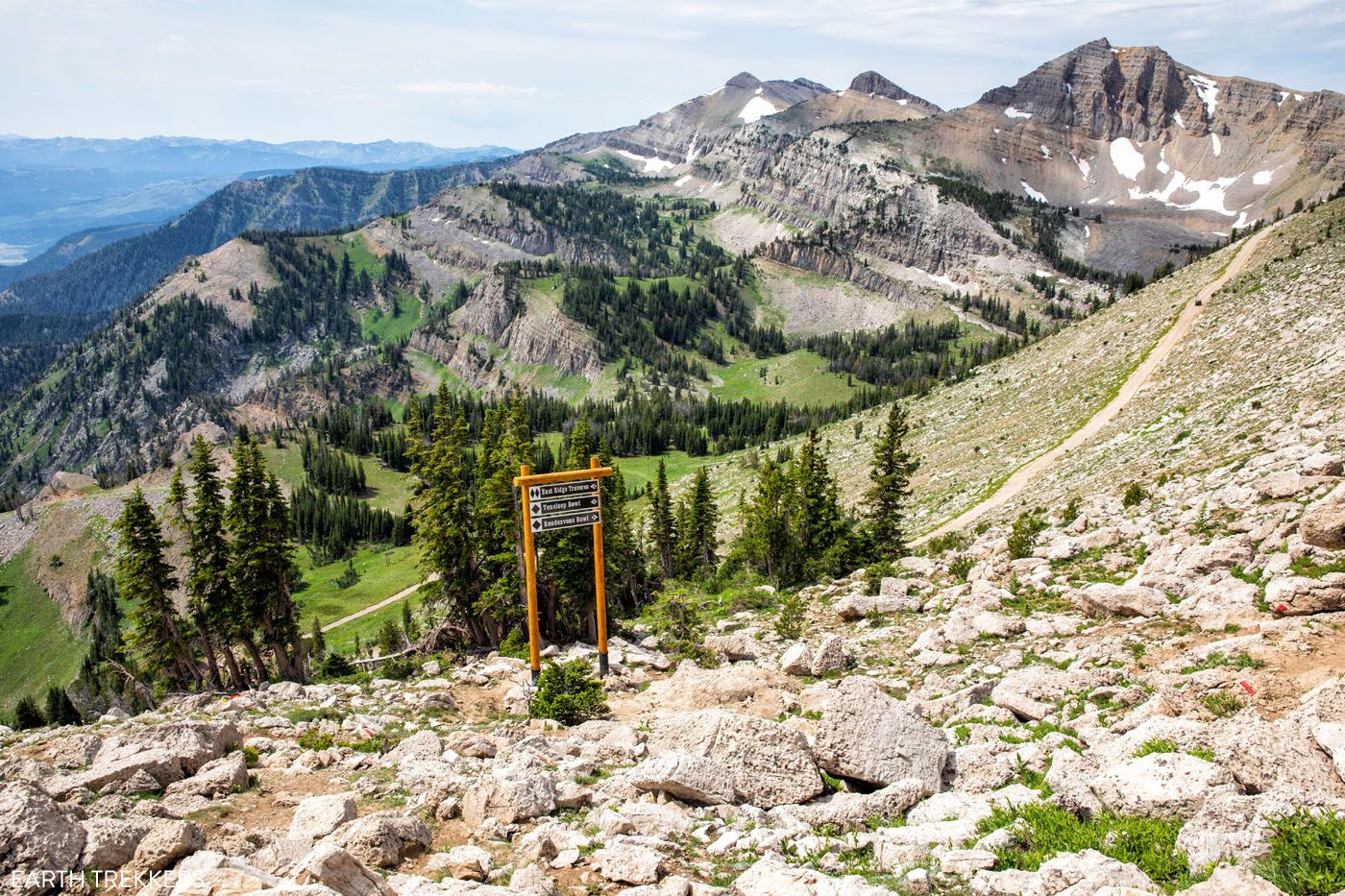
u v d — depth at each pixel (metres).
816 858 12.14
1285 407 47.88
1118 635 23.78
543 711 24.09
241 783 16.92
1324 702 12.76
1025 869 10.84
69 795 15.10
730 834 13.11
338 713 26.36
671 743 16.62
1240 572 25.34
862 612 35.75
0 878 11.02
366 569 158.75
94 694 97.56
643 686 29.38
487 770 17.47
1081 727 17.30
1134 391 90.06
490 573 51.38
